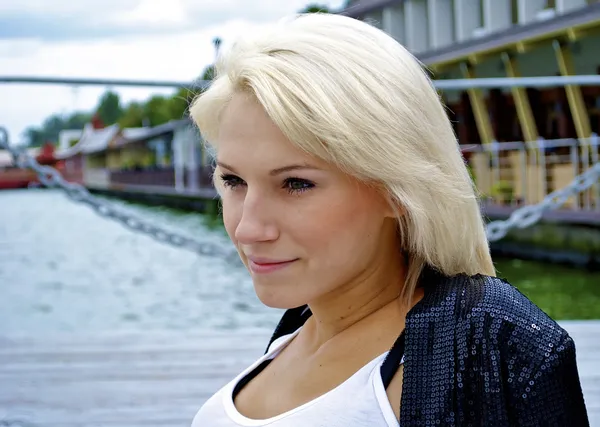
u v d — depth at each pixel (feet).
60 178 14.02
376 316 3.45
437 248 3.24
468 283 3.12
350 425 3.08
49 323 33.14
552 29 40.60
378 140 3.00
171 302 35.35
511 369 2.85
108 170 171.22
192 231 71.31
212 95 3.34
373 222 3.28
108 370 12.46
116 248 67.10
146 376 12.12
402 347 3.11
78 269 53.21
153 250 62.39
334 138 2.97
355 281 3.43
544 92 47.11
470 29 55.31
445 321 3.01
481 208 3.61
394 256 3.50
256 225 3.21
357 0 66.54
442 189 3.16
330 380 3.41
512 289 3.11
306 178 3.14
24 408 10.69
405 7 62.13
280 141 3.12
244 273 43.29
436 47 58.75
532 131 45.11
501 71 50.67
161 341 14.20
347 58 3.04
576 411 2.89
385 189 3.23
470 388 2.89
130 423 10.15
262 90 3.03
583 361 11.98
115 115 352.28
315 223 3.17
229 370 12.37
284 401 3.54
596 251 34.68
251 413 3.72
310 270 3.25
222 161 3.29
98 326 31.55
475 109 49.88
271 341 4.40
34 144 392.27
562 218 35.73
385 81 3.05
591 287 29.19
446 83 14.67
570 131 45.06
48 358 13.20
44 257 62.75
